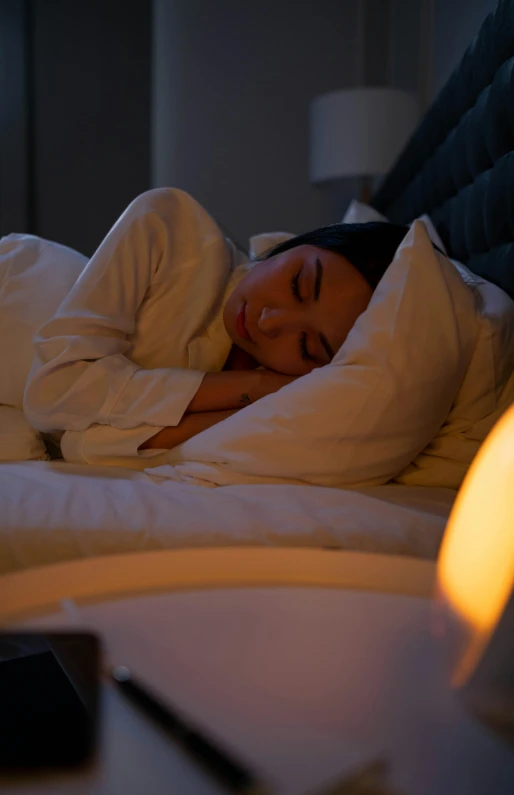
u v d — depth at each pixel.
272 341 0.95
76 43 3.03
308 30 3.04
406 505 0.74
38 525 0.60
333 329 0.92
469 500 0.26
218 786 0.22
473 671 0.26
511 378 0.91
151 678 0.27
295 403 0.78
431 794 0.22
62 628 0.30
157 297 1.05
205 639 0.30
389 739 0.24
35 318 1.02
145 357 1.04
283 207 3.09
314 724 0.25
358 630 0.32
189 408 0.92
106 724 0.25
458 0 2.13
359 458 0.79
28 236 1.15
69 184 3.08
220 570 0.36
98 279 0.95
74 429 0.90
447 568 0.27
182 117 3.03
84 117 3.06
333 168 2.54
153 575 0.35
